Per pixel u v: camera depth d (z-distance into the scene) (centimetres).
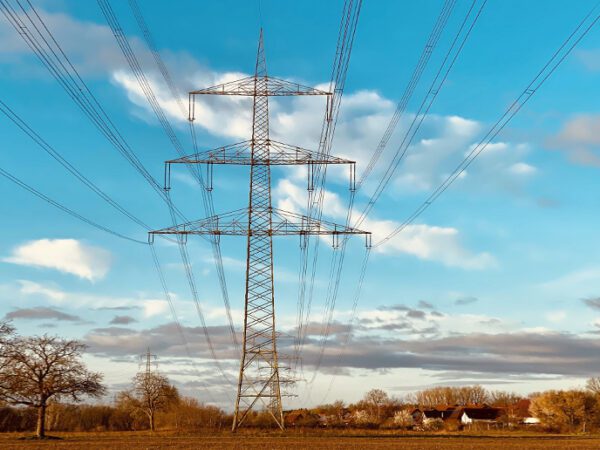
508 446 6378
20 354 7838
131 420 13000
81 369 8119
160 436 7325
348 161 5734
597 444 6850
